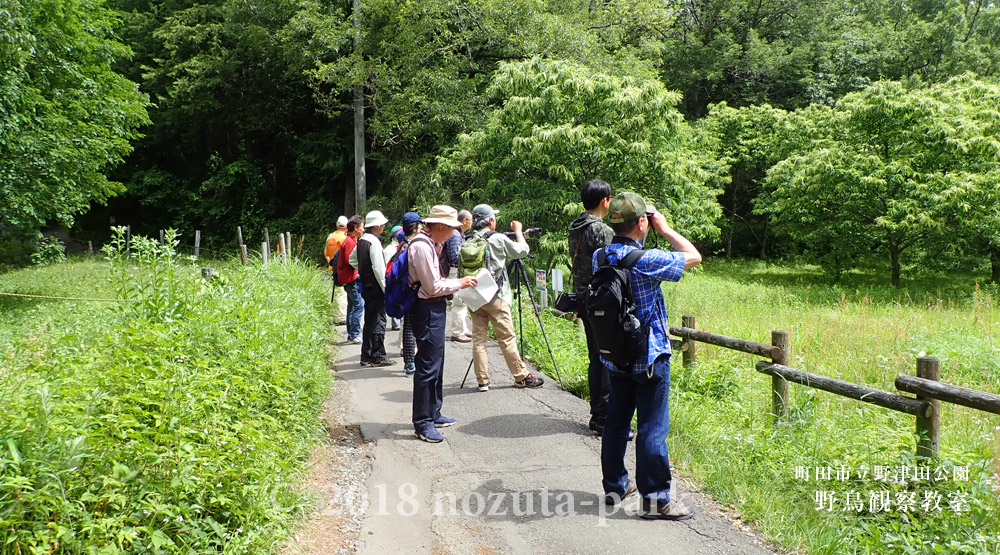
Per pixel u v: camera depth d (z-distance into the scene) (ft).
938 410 13.84
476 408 20.08
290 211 105.50
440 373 18.16
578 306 15.79
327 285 38.88
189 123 98.73
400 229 25.09
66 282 55.11
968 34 106.42
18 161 45.62
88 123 54.70
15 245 88.07
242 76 93.81
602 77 47.42
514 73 48.06
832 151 66.85
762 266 91.81
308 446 16.34
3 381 11.01
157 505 9.57
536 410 19.71
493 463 15.92
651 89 45.98
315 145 92.53
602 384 17.37
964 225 63.87
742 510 13.20
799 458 15.14
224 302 19.36
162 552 9.58
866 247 73.26
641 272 12.12
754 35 96.12
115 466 9.34
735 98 103.09
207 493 11.05
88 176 53.47
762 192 92.27
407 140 75.51
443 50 68.74
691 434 16.84
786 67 96.84
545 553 11.93
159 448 10.37
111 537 9.14
